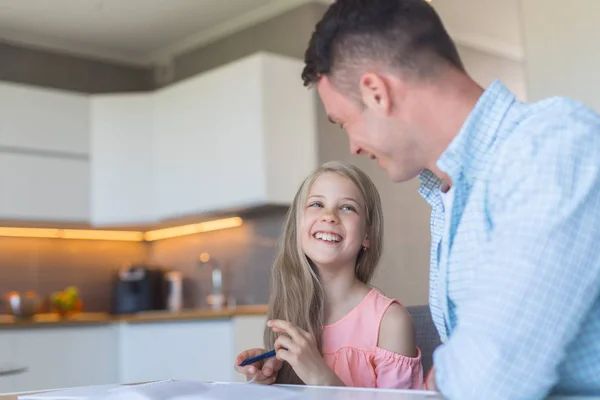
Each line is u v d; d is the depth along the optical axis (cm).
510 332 76
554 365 77
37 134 439
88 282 494
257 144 394
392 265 433
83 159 455
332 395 92
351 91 91
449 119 90
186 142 435
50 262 480
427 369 147
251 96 399
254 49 459
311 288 133
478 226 89
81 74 504
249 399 90
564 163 80
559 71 324
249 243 447
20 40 478
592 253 78
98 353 425
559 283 76
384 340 131
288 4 438
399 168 96
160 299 490
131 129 458
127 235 516
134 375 425
